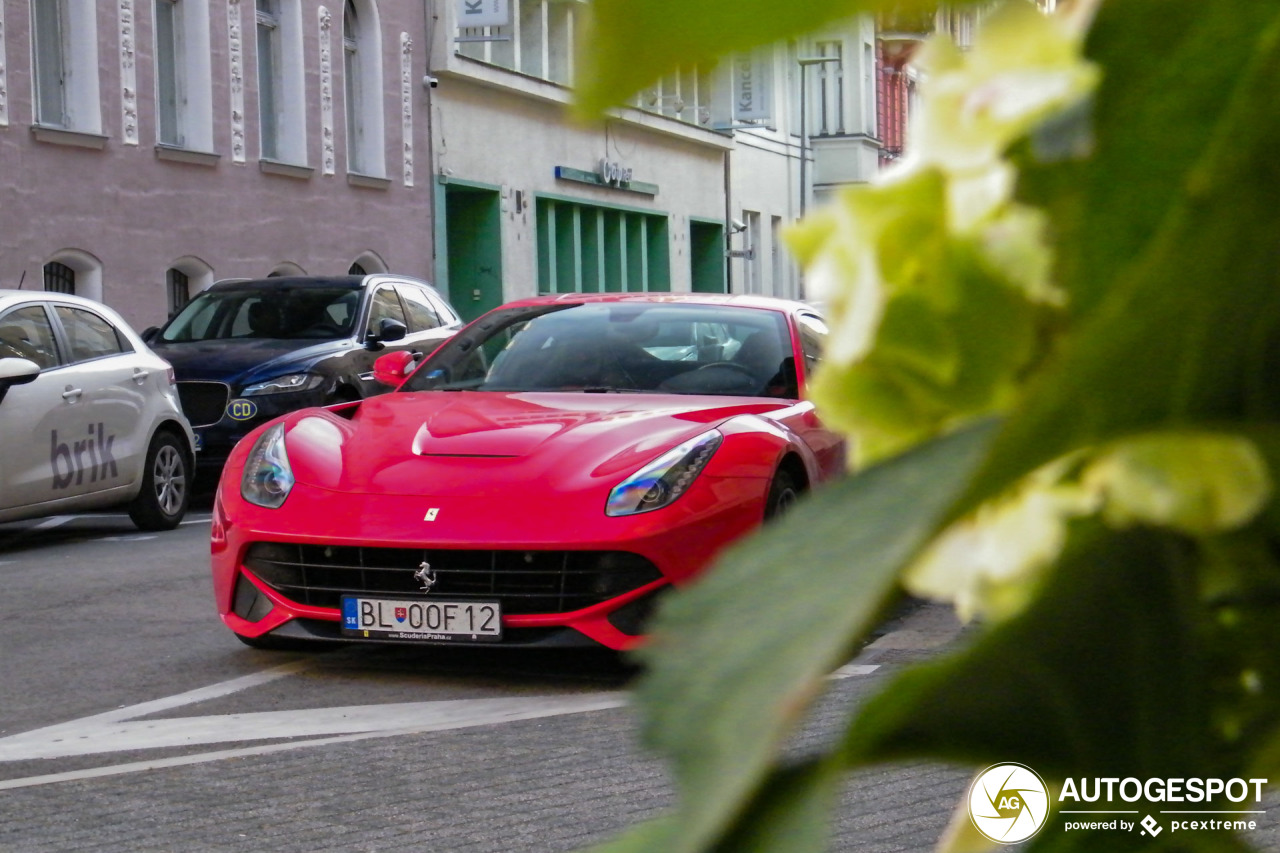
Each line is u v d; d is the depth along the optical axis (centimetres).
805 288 26
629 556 477
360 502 501
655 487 483
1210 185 23
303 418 550
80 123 1712
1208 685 27
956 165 24
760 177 3319
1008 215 24
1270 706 28
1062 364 23
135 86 1773
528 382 588
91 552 907
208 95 1909
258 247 2006
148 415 999
